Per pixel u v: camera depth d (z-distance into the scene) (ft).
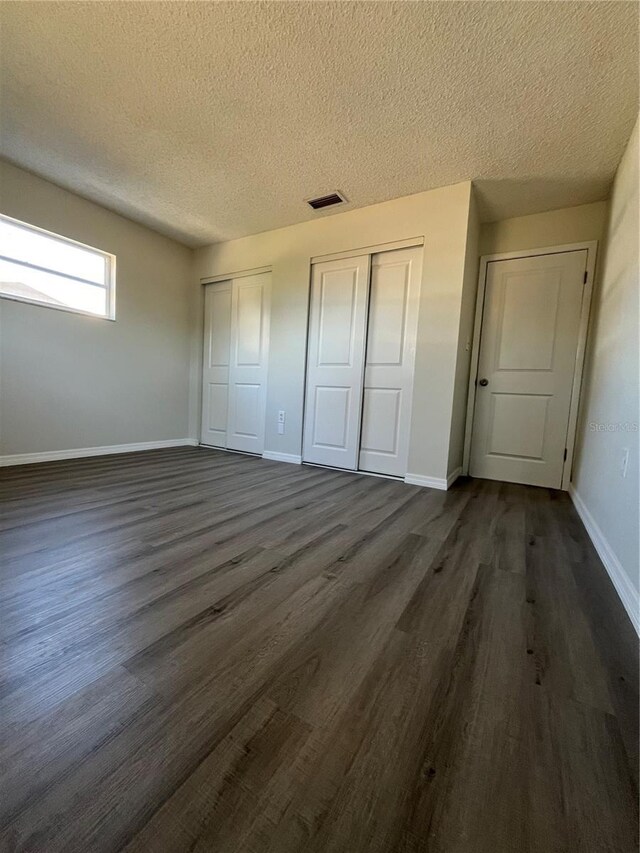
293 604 3.80
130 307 11.47
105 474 8.86
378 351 9.84
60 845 1.69
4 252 8.74
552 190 8.21
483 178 7.94
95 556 4.65
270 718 2.44
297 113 6.31
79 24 4.89
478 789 2.04
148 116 6.57
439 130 6.54
